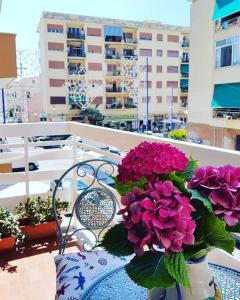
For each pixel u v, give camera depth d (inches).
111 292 35.1
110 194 55.8
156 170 24.0
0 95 431.2
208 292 26.5
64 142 100.5
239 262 40.9
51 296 66.2
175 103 1009.5
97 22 922.7
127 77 961.5
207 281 26.4
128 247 25.4
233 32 376.5
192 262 25.4
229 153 38.3
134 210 22.3
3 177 97.8
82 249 83.9
